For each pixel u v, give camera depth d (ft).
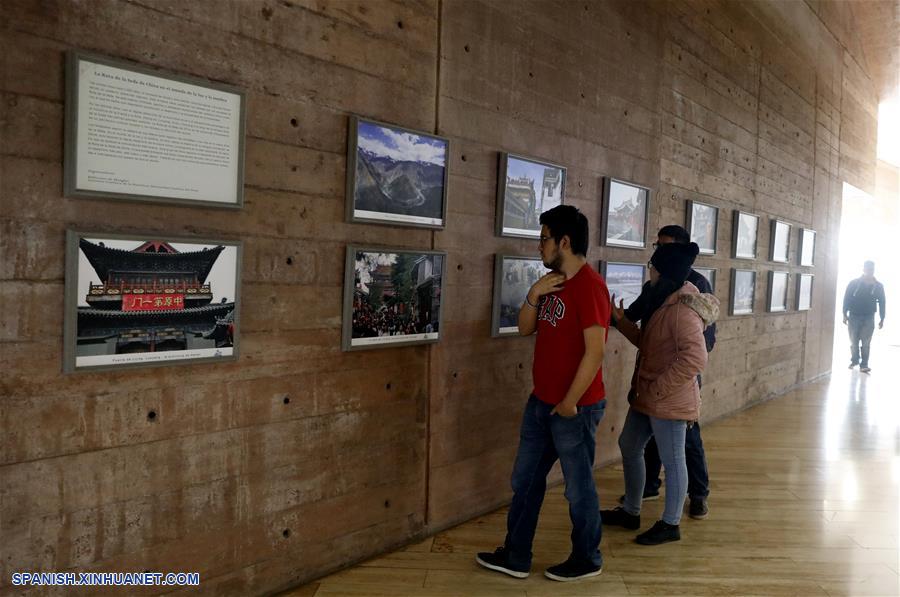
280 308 8.89
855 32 31.76
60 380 6.98
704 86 19.01
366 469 10.25
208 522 8.32
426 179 10.65
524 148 12.59
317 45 9.05
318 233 9.28
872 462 16.72
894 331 55.52
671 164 17.48
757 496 14.06
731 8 20.26
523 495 10.00
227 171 8.07
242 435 8.60
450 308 11.41
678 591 9.70
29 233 6.69
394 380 10.59
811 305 29.17
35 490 6.86
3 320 6.57
